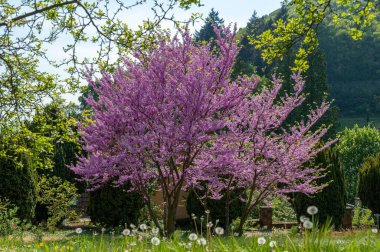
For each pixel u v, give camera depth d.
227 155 12.23
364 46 118.88
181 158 13.12
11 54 12.77
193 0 12.24
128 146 11.46
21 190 16.75
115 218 17.12
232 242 4.61
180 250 4.64
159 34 12.89
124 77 12.57
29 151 13.55
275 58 15.22
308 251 3.79
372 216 21.39
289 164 13.96
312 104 47.31
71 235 14.38
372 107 112.31
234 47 12.09
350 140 35.94
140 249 5.00
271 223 18.72
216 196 14.01
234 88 12.27
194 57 12.73
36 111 13.30
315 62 48.25
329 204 17.98
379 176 20.44
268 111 13.66
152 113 12.26
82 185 20.88
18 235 11.70
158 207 18.91
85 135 12.48
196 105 11.57
